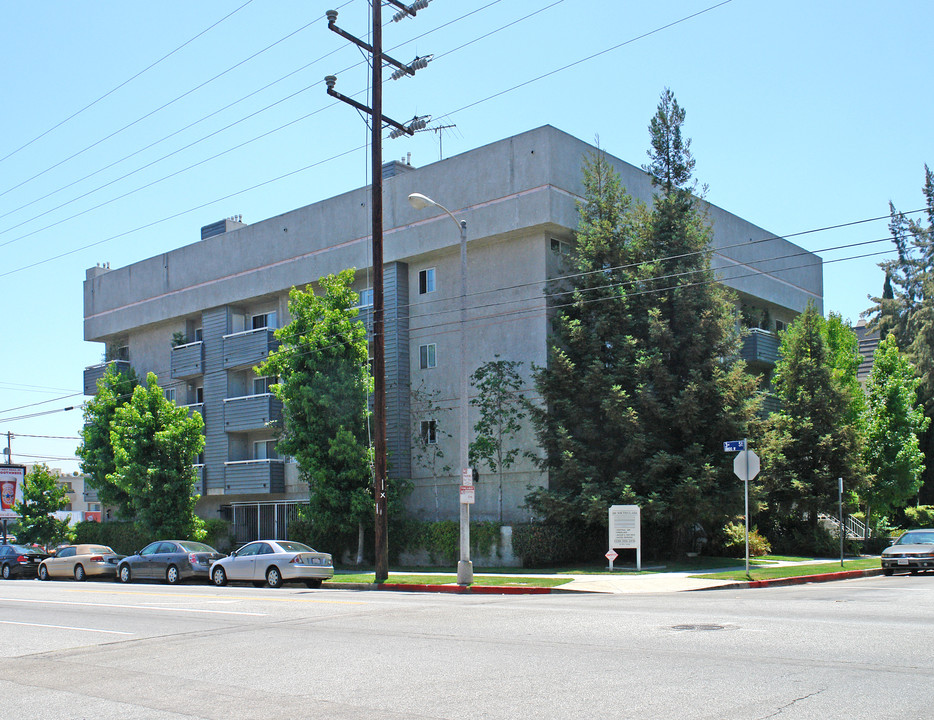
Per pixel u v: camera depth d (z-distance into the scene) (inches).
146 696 348.8
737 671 347.6
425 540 1256.2
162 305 1813.5
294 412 1270.9
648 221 1181.1
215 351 1686.8
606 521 1068.5
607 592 808.3
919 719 268.1
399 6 1059.9
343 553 1349.7
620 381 1114.1
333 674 376.8
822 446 1327.5
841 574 991.6
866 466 1368.1
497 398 1251.2
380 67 1042.7
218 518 1660.9
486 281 1298.0
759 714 277.6
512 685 335.6
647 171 1226.0
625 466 1098.1
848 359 1541.6
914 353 2037.4
